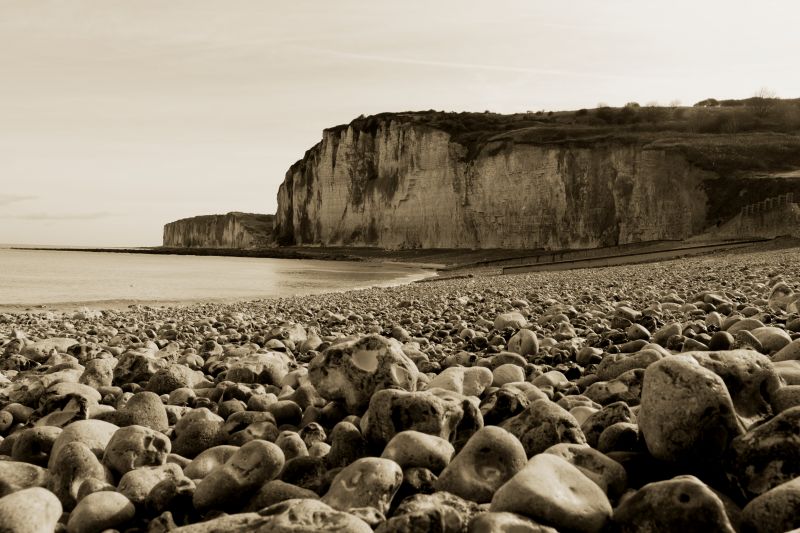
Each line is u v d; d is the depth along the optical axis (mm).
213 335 12000
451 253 79188
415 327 11234
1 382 7039
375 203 97312
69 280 42844
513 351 7668
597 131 76062
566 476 2881
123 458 3916
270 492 3285
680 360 3346
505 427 3922
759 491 2910
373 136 100125
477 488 3098
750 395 3674
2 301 26188
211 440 4504
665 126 74812
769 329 6082
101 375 6637
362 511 2777
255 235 157125
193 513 3322
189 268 67125
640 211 63125
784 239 41750
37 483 3680
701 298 11398
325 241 106500
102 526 3104
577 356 6844
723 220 55344
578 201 68875
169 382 6465
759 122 73438
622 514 2672
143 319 17359
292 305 20438
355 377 4809
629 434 3598
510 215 75375
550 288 19641
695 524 2494
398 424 3859
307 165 115812
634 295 14234
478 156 80188
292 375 6582
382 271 60875
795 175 54719
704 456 3139
